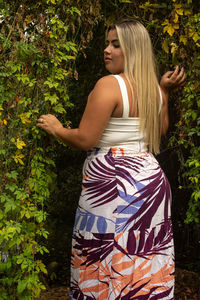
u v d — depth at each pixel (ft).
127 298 4.60
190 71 6.99
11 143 5.29
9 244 5.33
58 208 14.94
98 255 4.65
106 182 4.66
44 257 13.44
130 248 4.60
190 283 10.86
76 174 14.60
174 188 12.28
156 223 4.79
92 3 6.13
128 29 4.84
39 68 5.43
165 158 11.87
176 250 13.46
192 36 6.65
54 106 5.63
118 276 4.57
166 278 4.91
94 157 4.81
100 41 9.91
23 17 5.43
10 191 5.45
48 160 5.66
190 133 7.32
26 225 5.55
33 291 5.71
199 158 7.46
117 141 4.73
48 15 5.47
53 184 6.07
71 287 4.99
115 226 4.58
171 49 6.88
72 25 5.79
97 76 11.28
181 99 7.96
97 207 4.67
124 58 4.84
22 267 5.37
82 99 12.09
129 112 4.69
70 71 5.87
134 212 4.61
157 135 5.02
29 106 5.37
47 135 5.54
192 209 7.54
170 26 6.66
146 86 4.82
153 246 4.78
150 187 4.73
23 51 5.23
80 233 4.83
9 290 5.71
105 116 4.54
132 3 7.28
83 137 4.61
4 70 5.20
